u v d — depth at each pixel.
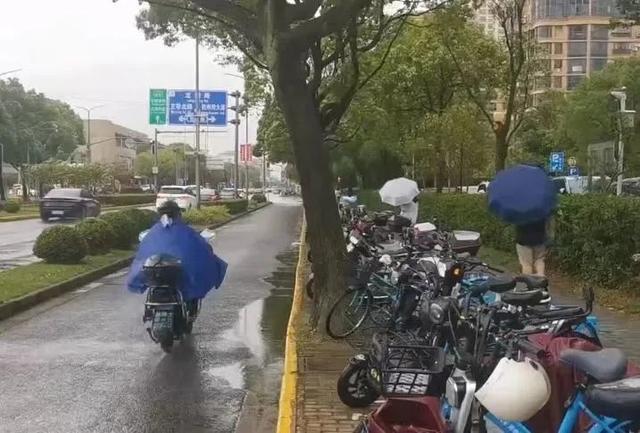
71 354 8.55
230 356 8.55
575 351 3.99
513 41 20.31
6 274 13.82
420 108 27.00
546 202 8.35
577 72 102.38
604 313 10.23
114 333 9.70
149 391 7.14
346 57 15.50
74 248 15.62
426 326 5.70
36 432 5.96
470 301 5.75
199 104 35.16
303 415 6.06
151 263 8.45
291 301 12.30
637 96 42.44
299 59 8.52
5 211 41.44
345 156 37.25
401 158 33.00
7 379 7.47
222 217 34.44
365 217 15.10
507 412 4.01
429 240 10.73
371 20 15.05
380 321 8.34
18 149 71.81
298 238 25.42
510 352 4.49
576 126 42.91
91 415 6.40
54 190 36.41
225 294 13.02
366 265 8.70
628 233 11.32
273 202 72.81
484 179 36.06
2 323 10.30
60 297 12.57
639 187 21.98
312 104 8.73
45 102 84.56
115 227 18.45
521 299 4.99
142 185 97.25
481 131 26.36
